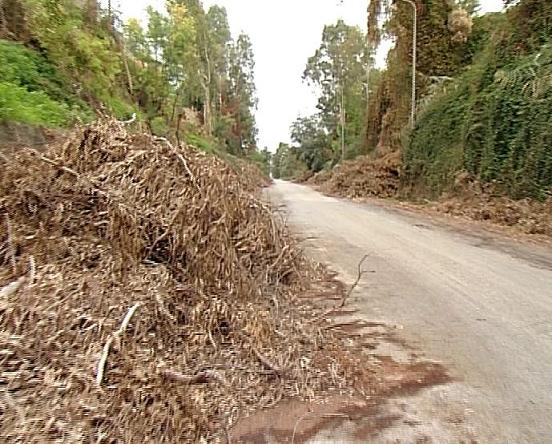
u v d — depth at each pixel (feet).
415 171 60.90
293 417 9.43
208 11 142.51
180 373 9.89
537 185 34.76
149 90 59.82
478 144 43.57
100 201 12.86
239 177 19.65
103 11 57.36
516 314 15.02
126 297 10.98
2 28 31.32
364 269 21.63
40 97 25.82
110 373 8.95
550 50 38.04
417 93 75.66
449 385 10.59
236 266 14.79
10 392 8.11
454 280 19.30
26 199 12.28
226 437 8.73
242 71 162.91
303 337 12.77
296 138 192.03
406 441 8.54
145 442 8.14
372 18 82.94
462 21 72.18
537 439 8.52
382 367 11.57
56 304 9.80
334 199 65.31
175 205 13.76
